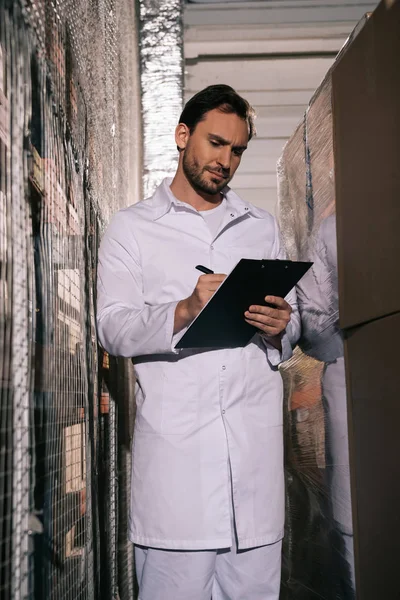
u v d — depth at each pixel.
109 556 1.82
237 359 1.50
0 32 0.81
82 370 1.40
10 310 0.83
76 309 1.36
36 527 0.95
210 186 1.53
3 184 0.81
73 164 1.36
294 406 1.99
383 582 1.23
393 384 1.17
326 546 1.64
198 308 1.35
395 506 1.17
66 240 1.25
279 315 1.41
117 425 2.09
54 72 1.16
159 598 1.47
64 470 1.16
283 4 3.35
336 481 1.54
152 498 1.45
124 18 2.56
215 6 3.37
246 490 1.47
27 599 0.89
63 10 1.25
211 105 1.52
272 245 1.66
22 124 0.91
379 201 1.22
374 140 1.24
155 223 1.57
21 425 0.87
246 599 1.50
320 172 1.64
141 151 3.34
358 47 1.34
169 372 1.48
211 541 1.42
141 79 3.35
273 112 3.43
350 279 1.38
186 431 1.45
